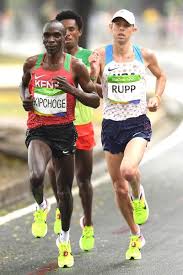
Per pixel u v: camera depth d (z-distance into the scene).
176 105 51.38
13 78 66.31
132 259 19.64
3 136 34.09
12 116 43.66
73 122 19.81
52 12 118.06
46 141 18.89
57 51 18.42
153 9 164.38
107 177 30.81
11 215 24.73
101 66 19.38
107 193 27.86
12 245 21.20
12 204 26.62
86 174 20.58
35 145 18.78
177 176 30.62
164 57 97.88
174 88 62.19
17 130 36.69
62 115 18.75
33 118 18.94
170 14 154.62
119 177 19.56
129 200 19.58
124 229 22.78
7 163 31.59
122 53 19.28
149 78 66.44
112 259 19.72
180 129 41.84
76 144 20.36
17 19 142.88
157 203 26.03
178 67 82.06
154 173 31.25
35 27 147.12
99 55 19.36
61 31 18.36
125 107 19.34
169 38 125.56
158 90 19.80
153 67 19.73
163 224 23.11
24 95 19.25
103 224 23.41
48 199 26.78
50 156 18.88
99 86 19.83
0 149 32.53
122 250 20.55
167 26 125.88
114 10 199.75
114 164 19.62
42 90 18.61
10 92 56.53
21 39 142.25
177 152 35.66
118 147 19.53
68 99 18.67
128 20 18.97
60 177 19.02
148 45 126.38
